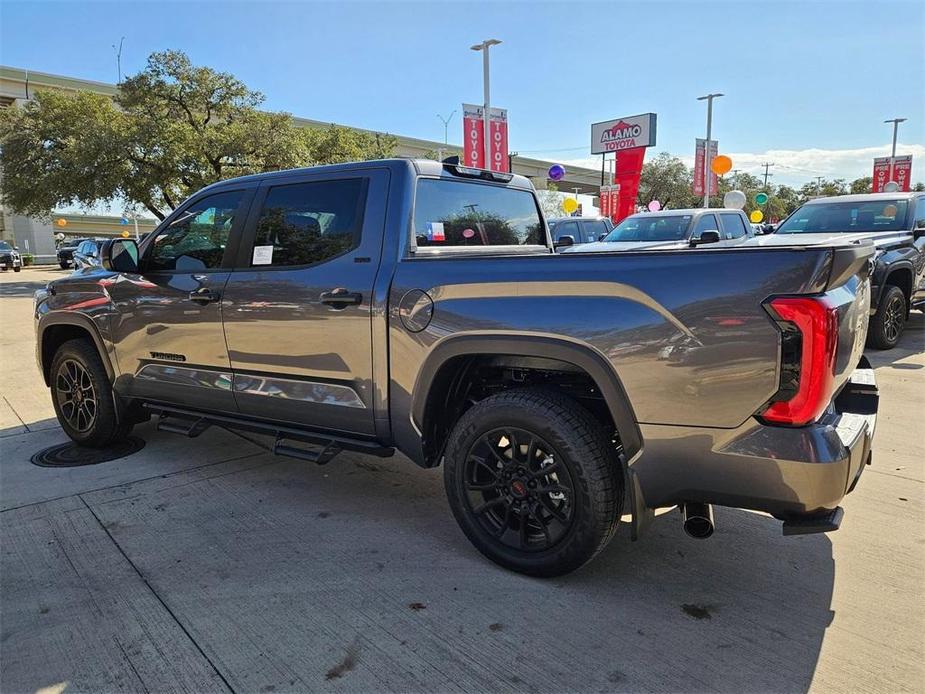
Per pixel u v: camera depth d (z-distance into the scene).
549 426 2.64
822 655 2.32
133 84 22.62
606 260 2.52
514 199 4.29
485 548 2.96
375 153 32.97
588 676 2.23
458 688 2.18
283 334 3.41
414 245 3.24
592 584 2.81
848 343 2.45
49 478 4.16
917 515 3.45
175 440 4.95
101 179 21.33
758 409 2.25
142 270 4.15
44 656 2.38
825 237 8.06
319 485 4.01
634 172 23.64
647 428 2.44
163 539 3.29
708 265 2.32
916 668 2.25
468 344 2.79
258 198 3.66
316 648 2.40
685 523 2.54
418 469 4.29
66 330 4.78
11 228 50.69
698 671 2.24
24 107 25.73
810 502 2.22
